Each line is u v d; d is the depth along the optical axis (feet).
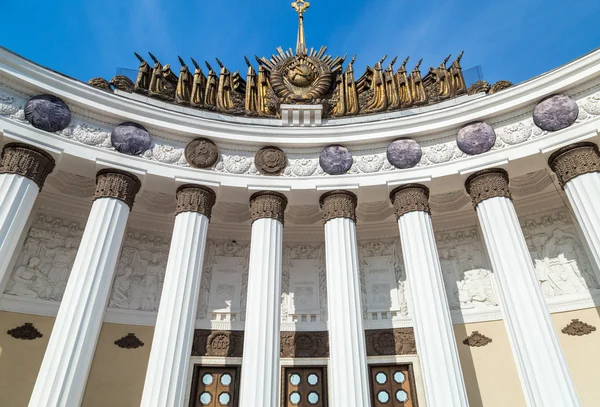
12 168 45.93
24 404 49.19
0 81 48.49
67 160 50.62
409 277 49.16
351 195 56.29
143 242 65.05
